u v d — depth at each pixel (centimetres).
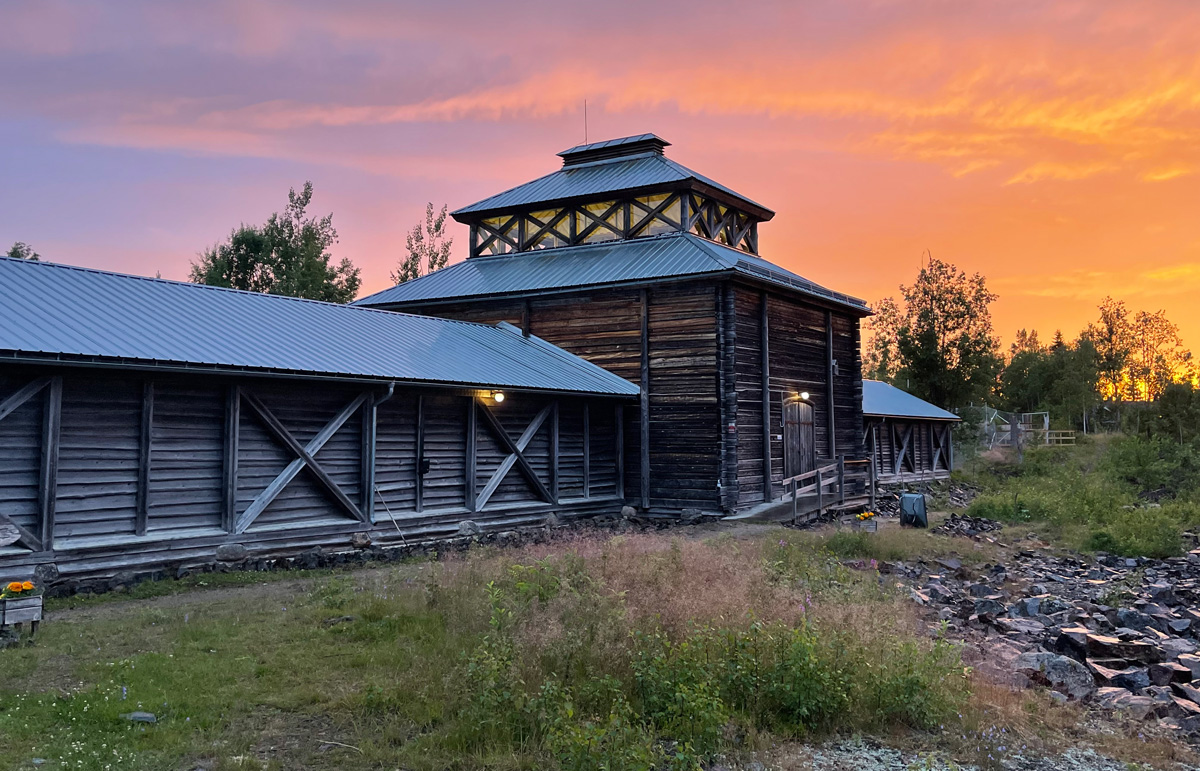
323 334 1736
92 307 1388
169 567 1314
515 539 1841
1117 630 1204
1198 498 3070
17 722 663
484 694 702
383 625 980
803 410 2661
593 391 2139
